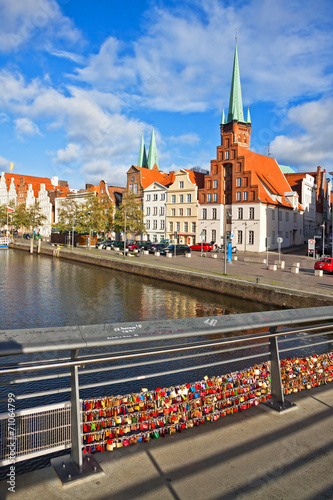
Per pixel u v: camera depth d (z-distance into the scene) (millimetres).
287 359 5648
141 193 79188
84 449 3816
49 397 11047
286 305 23391
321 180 90500
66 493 3250
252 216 60344
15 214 90938
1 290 30531
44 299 27219
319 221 88438
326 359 5980
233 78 81562
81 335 3498
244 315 4527
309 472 3613
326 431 4379
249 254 55656
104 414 3994
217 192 66062
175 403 4406
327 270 32750
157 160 102562
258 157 71562
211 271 33688
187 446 4008
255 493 3311
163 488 3336
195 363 13500
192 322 4168
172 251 54312
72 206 73625
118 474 3512
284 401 5055
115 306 25156
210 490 3326
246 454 3879
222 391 4762
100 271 43844
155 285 33969
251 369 5055
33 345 3180
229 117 82688
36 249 69938
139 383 11914
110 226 75750
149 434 4133
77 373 3664
